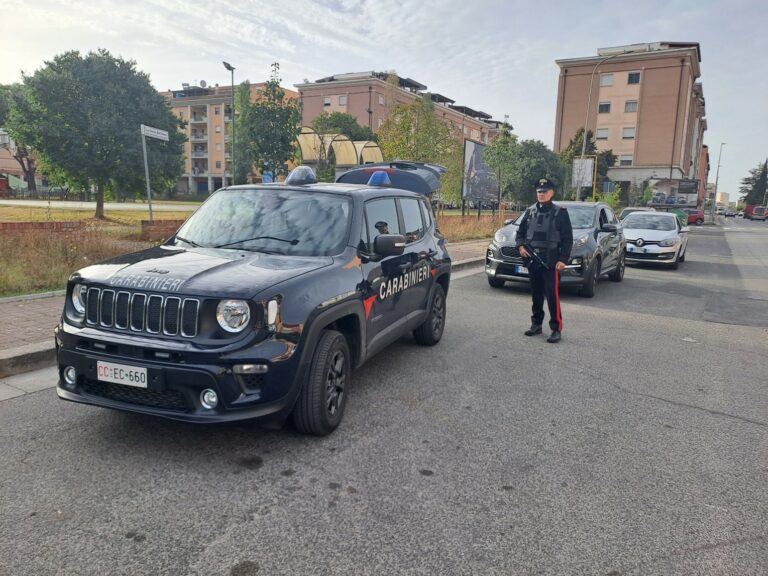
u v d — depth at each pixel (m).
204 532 2.71
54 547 2.56
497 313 8.34
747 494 3.25
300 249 4.14
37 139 27.56
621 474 3.45
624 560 2.60
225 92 83.94
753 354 6.43
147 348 3.21
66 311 3.60
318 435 3.84
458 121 94.50
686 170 70.31
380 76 82.25
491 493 3.17
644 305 9.48
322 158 36.84
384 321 4.71
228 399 3.18
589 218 10.70
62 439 3.66
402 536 2.73
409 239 5.41
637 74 63.28
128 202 47.94
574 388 5.06
